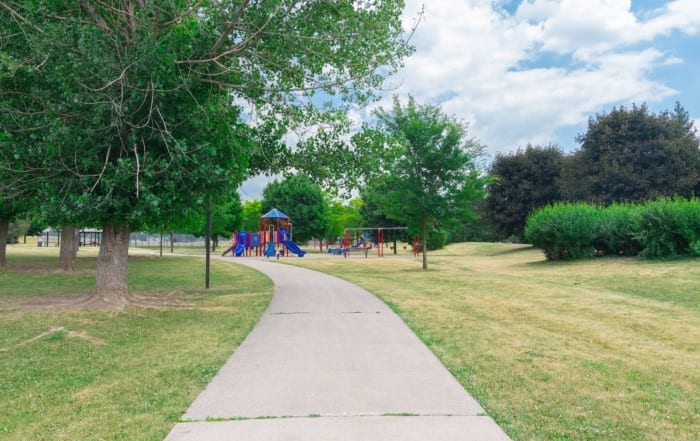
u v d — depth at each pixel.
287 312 11.02
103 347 7.78
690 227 21.20
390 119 25.53
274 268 26.17
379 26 11.82
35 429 4.50
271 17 10.92
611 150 40.16
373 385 5.62
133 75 9.91
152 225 13.08
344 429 4.33
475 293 14.64
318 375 6.05
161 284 17.59
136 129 10.24
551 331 8.96
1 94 10.42
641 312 11.16
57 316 10.47
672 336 8.59
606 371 6.34
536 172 44.94
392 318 10.18
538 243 27.17
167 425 4.49
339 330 8.92
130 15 10.61
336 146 14.46
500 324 9.62
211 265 28.58
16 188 10.64
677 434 4.37
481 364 6.61
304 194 60.84
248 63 12.69
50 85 10.30
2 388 5.73
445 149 25.44
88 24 10.70
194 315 10.80
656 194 37.94
